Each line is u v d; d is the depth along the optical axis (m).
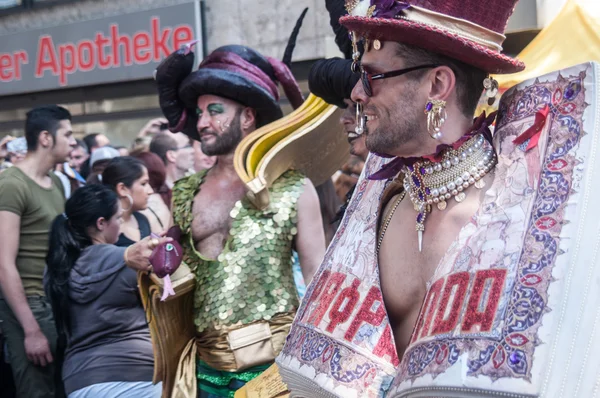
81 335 3.10
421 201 1.30
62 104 6.23
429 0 1.21
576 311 1.04
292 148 2.53
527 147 1.18
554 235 1.08
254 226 2.52
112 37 5.92
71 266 3.14
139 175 3.61
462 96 1.25
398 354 1.37
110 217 3.19
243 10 5.47
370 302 1.36
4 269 3.58
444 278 1.20
